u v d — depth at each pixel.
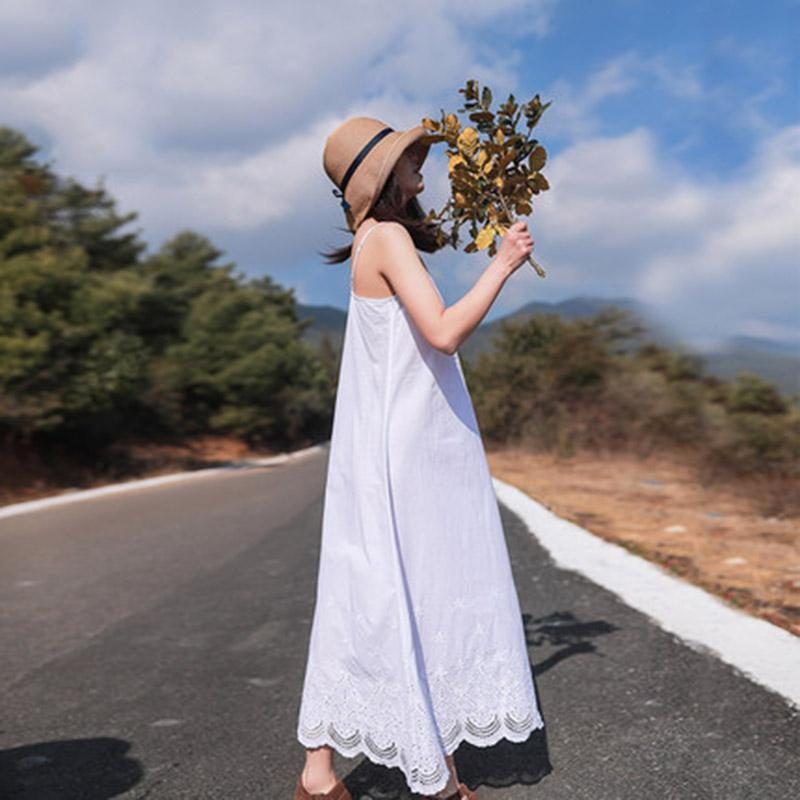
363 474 2.23
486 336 24.97
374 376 2.24
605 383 21.41
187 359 43.88
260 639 4.54
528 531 7.76
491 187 2.25
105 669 4.14
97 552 8.47
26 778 2.85
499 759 2.74
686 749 2.72
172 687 3.78
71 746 3.12
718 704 3.08
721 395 16.66
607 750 2.75
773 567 5.79
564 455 20.22
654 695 3.22
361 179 2.24
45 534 10.80
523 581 5.52
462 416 2.29
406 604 2.17
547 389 22.30
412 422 2.21
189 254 47.69
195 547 8.32
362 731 2.20
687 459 15.88
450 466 2.25
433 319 2.12
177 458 35.88
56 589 6.44
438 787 2.13
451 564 2.24
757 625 4.09
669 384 19.69
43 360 23.55
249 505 12.84
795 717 2.91
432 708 2.19
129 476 28.97
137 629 4.95
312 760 2.33
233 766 2.86
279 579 6.25
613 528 8.12
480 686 2.26
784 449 11.42
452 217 2.31
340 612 2.25
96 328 25.28
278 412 51.91
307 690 2.30
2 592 6.44
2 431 25.67
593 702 3.21
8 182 27.08
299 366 55.09
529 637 4.16
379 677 2.18
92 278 27.62
